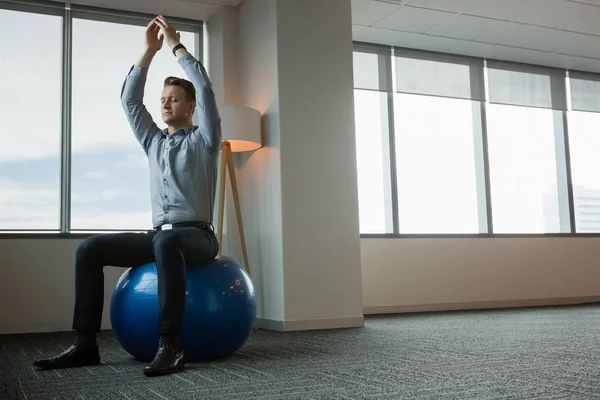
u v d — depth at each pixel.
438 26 5.66
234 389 1.94
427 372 2.22
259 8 4.67
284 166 4.31
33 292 4.55
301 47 4.48
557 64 6.88
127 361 2.67
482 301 6.30
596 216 7.15
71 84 4.85
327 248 4.40
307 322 4.25
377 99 6.17
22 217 4.63
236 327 2.59
